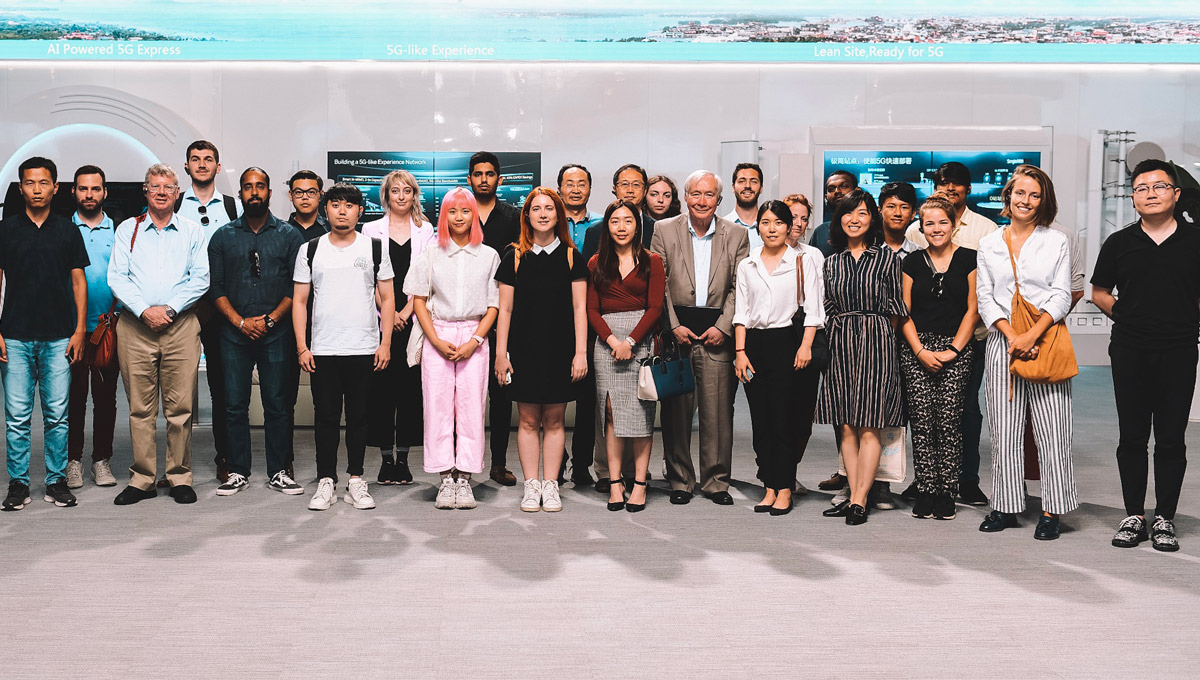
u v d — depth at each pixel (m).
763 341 5.28
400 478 6.01
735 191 6.31
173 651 3.25
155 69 11.42
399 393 5.93
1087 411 9.14
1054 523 4.79
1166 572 4.21
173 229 5.39
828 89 11.78
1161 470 4.70
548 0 11.50
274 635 3.40
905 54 11.71
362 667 3.12
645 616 3.61
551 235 5.30
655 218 6.26
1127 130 11.93
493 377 5.91
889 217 5.25
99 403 5.80
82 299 5.38
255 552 4.41
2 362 5.21
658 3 11.58
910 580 4.08
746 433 8.13
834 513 5.23
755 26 11.65
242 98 11.49
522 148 11.68
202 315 5.64
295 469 6.45
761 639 3.39
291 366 5.78
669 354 5.37
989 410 5.00
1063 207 11.94
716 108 11.73
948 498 5.20
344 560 4.29
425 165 11.62
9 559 4.28
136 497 5.40
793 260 5.29
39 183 5.20
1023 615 3.66
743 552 4.49
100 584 3.95
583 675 3.07
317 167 11.56
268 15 11.40
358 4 11.43
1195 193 7.48
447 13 11.47
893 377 5.05
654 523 5.04
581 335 5.32
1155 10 11.84
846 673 3.10
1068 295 4.77
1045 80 11.86
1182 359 4.62
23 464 5.27
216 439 5.99
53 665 3.13
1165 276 4.64
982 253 4.96
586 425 5.93
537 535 4.76
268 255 5.53
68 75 11.34
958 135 11.22
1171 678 3.08
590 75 11.68
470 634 3.42
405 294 5.73
